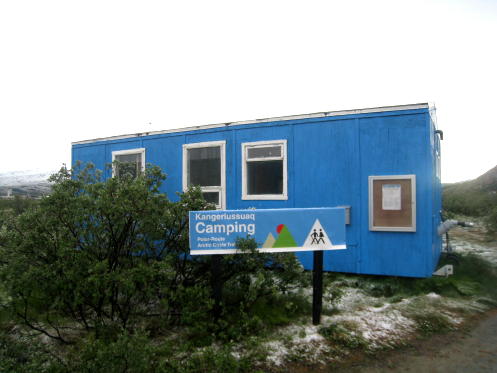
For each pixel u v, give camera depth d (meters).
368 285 5.32
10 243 3.41
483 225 12.76
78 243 3.47
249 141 6.37
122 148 7.73
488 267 6.16
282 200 6.09
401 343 3.55
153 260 3.68
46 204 3.42
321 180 5.83
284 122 6.11
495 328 3.94
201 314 3.48
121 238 3.66
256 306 4.13
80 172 4.33
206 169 6.79
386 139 5.41
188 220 3.92
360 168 5.57
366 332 3.73
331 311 4.32
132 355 2.65
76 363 2.95
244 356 3.22
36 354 3.12
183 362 3.08
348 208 5.61
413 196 5.21
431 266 5.18
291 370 3.05
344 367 3.12
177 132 7.06
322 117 5.84
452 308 4.46
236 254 3.74
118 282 3.25
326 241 3.77
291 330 3.76
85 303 3.47
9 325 3.88
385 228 5.37
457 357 3.30
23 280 3.15
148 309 3.89
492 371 3.06
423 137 5.20
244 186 6.38
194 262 4.08
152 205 3.57
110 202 3.49
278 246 3.70
